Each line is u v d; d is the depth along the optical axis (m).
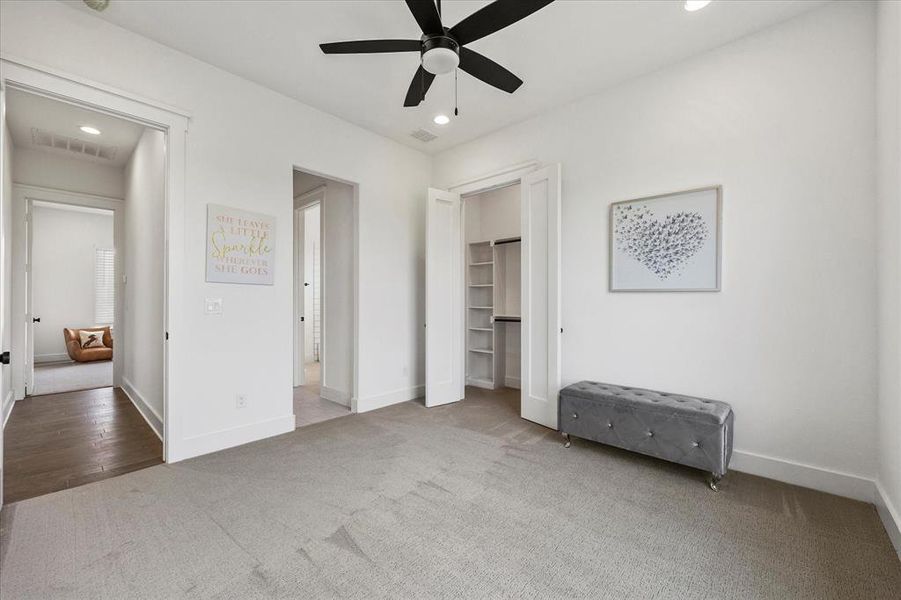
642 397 2.74
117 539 1.85
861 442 2.23
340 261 4.34
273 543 1.83
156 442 3.13
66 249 7.48
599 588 1.56
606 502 2.21
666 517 2.06
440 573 1.64
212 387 2.93
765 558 1.73
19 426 3.53
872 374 2.19
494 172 4.04
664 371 2.92
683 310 2.83
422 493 2.30
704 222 2.72
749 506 2.16
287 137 3.36
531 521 2.02
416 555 1.75
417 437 3.24
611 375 3.19
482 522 2.01
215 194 2.94
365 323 4.02
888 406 1.99
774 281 2.48
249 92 3.13
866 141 2.21
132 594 1.52
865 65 2.21
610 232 3.19
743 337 2.59
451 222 4.39
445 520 2.02
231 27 2.51
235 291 3.05
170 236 2.72
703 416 2.37
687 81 2.81
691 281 2.78
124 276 5.02
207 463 2.71
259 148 3.19
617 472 2.59
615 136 3.18
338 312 4.36
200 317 2.87
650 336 2.99
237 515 2.06
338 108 3.57
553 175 3.40
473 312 5.46
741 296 2.60
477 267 5.52
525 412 3.71
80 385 5.17
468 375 5.41
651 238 2.96
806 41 2.37
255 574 1.62
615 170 3.17
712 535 1.90
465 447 3.02
